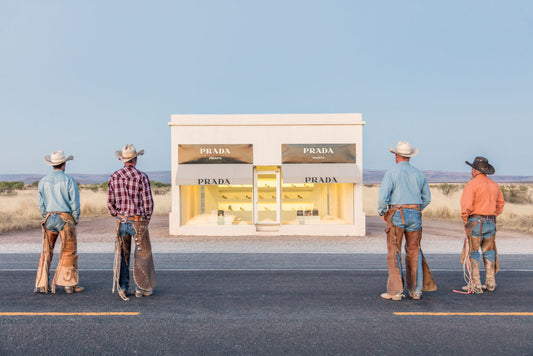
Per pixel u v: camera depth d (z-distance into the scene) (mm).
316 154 14336
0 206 24656
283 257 9227
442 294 5754
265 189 14977
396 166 5461
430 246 11289
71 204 5727
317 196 15891
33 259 8727
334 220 15273
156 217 21531
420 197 5426
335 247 11086
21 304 5168
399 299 5387
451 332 4184
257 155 14367
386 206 5414
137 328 4270
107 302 5277
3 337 4004
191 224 14711
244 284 6371
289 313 4816
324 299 5461
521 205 28812
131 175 5398
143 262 5469
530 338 4031
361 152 14391
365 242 12305
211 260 8773
